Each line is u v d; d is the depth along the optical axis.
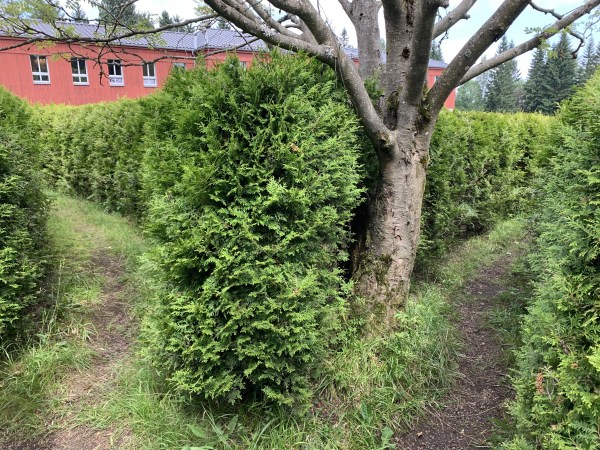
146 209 5.47
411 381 2.65
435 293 3.81
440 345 2.96
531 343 2.15
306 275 2.33
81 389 2.66
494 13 2.40
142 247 4.93
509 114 7.59
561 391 1.68
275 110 2.28
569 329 1.79
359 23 3.74
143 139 5.11
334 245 2.60
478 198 5.87
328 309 2.44
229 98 2.21
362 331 2.89
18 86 17.23
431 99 2.75
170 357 2.36
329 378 2.57
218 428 2.22
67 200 7.09
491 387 2.76
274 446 2.17
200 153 2.20
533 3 3.54
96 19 3.11
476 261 4.90
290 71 2.34
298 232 2.26
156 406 2.43
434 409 2.56
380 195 2.92
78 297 3.63
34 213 3.31
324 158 2.39
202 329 2.17
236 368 2.28
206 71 2.68
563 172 2.44
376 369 2.65
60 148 7.90
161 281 2.39
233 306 2.11
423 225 4.21
